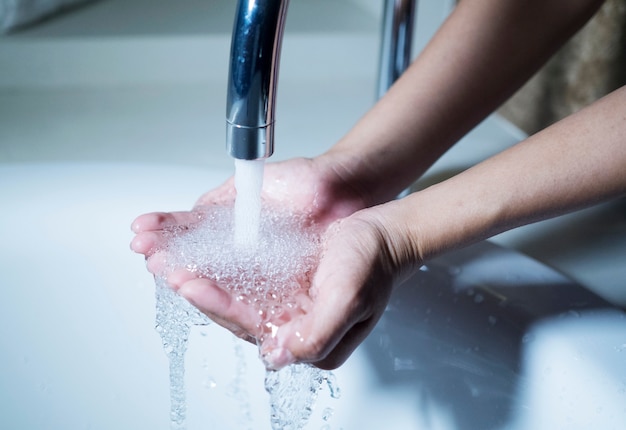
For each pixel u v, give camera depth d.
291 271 0.68
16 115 1.15
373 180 0.79
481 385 0.77
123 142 1.10
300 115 1.19
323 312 0.58
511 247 0.86
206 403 0.89
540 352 0.73
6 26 1.22
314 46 1.33
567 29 0.80
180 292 0.61
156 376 0.90
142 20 1.34
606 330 0.73
